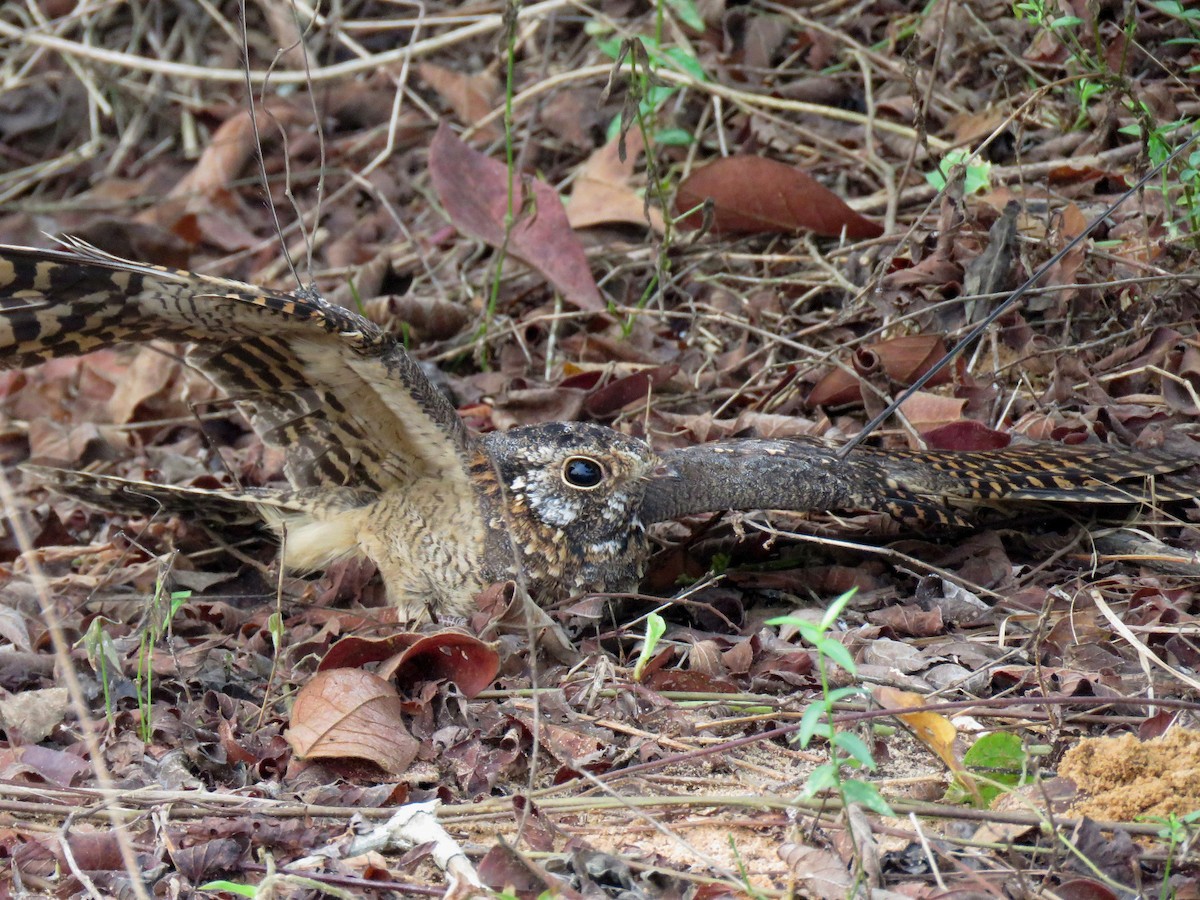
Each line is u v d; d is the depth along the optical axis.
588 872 5.73
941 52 12.08
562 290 11.37
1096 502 8.64
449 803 6.47
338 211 14.70
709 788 6.51
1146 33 11.46
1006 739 6.26
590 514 8.23
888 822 6.07
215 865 5.95
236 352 7.75
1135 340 9.95
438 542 8.30
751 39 13.53
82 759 6.84
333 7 15.91
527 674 7.68
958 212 10.20
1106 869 5.51
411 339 11.84
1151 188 10.55
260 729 7.20
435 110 15.48
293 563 8.77
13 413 12.15
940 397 9.69
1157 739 6.18
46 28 15.77
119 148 16.27
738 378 10.88
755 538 9.06
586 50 14.73
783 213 11.56
